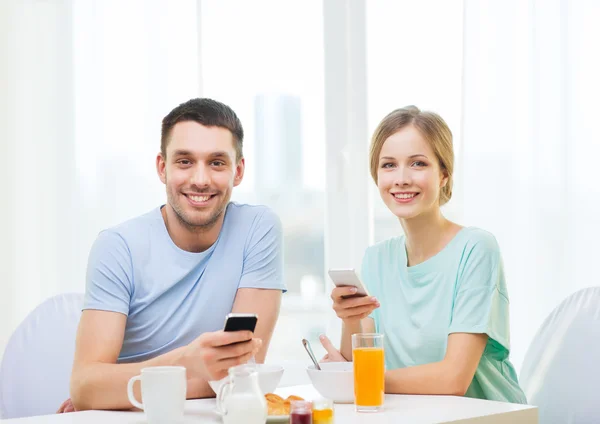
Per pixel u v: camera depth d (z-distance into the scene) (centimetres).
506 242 252
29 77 248
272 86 265
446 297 171
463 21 256
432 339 170
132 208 249
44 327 194
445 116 260
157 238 169
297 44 267
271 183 265
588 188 252
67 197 247
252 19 263
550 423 183
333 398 141
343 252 265
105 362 153
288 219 266
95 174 248
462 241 173
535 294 251
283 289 180
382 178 178
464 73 255
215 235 172
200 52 255
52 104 248
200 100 170
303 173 267
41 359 190
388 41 267
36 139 247
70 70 249
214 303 169
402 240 187
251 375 116
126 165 249
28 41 248
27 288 245
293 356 262
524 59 256
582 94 253
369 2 269
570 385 182
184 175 163
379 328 183
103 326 157
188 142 163
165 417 119
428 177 173
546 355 190
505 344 166
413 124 175
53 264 246
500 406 135
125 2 251
